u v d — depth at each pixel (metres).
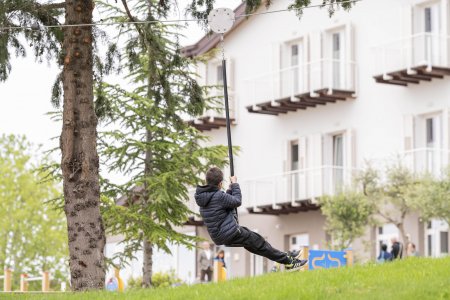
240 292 22.00
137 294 23.92
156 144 45.09
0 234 81.19
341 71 55.84
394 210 51.28
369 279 22.78
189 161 45.38
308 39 57.91
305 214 57.16
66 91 31.72
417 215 50.56
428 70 50.75
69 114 31.59
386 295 20.89
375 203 49.22
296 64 59.09
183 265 63.72
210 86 47.00
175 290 23.75
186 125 44.78
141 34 33.31
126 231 44.38
